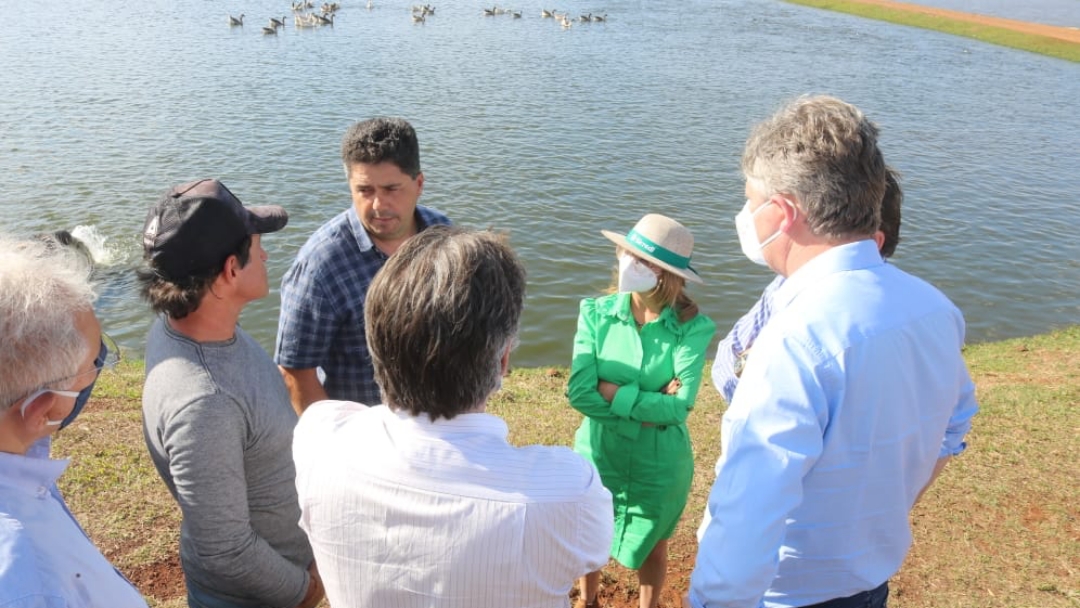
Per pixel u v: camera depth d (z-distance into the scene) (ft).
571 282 40.93
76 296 5.92
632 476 11.57
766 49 129.39
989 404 21.67
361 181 10.19
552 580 5.79
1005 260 47.47
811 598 7.04
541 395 22.90
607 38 133.28
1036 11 233.96
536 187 55.16
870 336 6.41
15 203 46.29
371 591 5.82
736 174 61.16
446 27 139.54
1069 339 32.68
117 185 50.49
